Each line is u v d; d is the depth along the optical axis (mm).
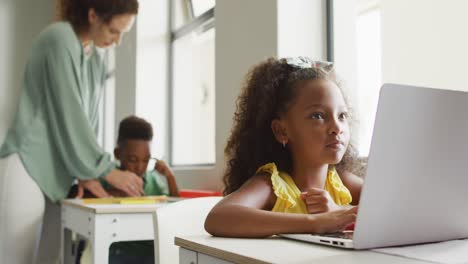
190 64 3150
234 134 988
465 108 517
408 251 527
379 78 1603
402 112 481
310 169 840
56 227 1998
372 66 1652
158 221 909
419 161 514
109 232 1391
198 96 3092
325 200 786
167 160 3156
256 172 878
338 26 1772
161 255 898
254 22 1815
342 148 804
